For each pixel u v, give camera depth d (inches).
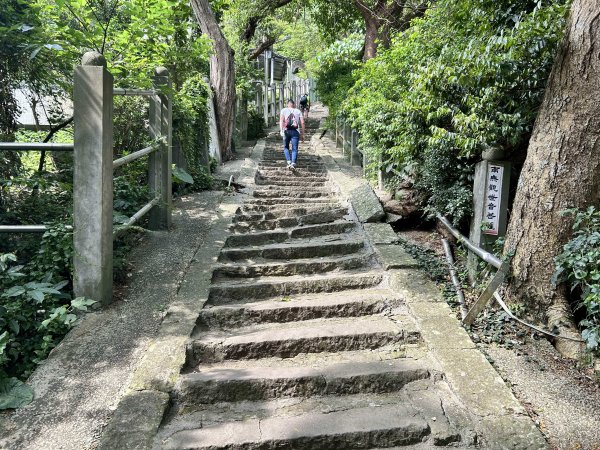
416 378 124.0
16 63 193.6
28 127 254.2
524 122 158.1
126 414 106.3
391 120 235.6
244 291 166.2
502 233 169.3
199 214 243.1
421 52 207.3
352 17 514.0
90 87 141.8
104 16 200.7
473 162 196.9
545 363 128.8
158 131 212.8
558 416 107.8
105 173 146.2
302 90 1016.2
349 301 156.3
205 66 407.2
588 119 134.8
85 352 128.0
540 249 144.9
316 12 532.7
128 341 133.6
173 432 105.1
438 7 211.5
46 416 105.9
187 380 117.7
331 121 506.0
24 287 134.3
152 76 217.8
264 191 289.0
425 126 203.5
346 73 498.9
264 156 411.5
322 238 217.3
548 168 141.9
